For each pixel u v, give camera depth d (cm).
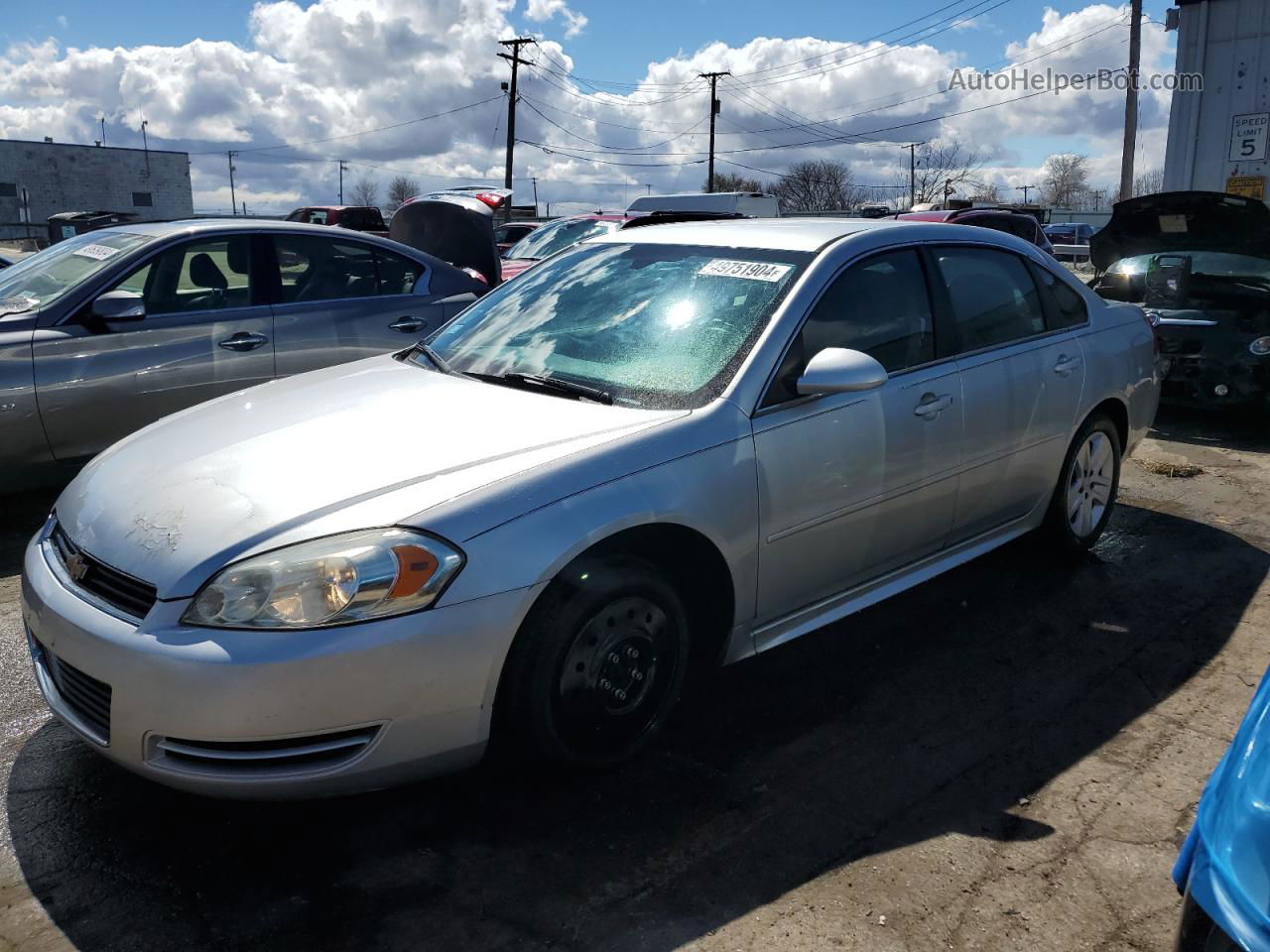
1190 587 455
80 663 252
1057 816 284
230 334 552
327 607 239
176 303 545
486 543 254
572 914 242
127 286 527
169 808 284
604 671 283
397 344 611
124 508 276
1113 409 479
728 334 332
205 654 236
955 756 315
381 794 290
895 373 360
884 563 370
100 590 261
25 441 496
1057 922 241
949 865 262
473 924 239
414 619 243
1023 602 437
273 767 241
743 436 307
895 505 358
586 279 391
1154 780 302
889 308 366
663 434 294
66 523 290
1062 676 370
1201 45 1224
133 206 7156
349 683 239
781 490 315
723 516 299
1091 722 337
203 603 242
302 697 236
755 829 276
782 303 336
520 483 266
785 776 303
